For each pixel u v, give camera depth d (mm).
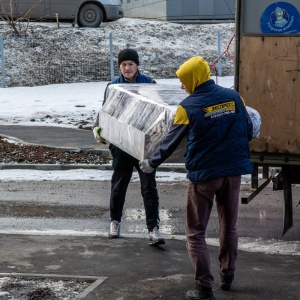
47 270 7457
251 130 6574
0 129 19094
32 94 26422
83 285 6938
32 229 9617
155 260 7820
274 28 8367
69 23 35062
